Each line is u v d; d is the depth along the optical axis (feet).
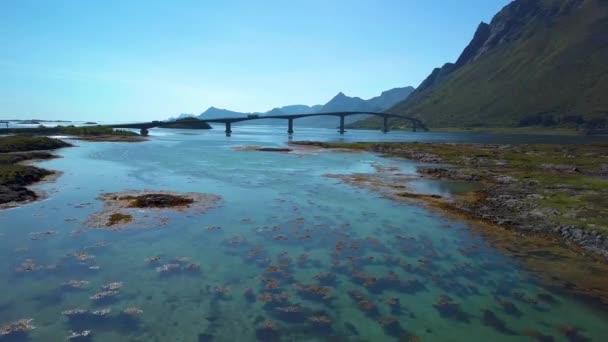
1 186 105.81
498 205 102.83
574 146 271.08
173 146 300.40
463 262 65.51
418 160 218.18
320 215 92.99
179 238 74.23
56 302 49.44
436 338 44.04
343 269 62.08
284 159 216.54
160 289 53.78
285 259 65.46
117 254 65.51
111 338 42.39
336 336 44.04
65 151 245.86
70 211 91.04
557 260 66.54
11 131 386.73
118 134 431.84
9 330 43.16
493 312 49.78
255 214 92.58
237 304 50.49
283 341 42.88
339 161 210.79
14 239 71.26
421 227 84.33
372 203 105.91
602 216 85.25
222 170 166.40
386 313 49.24
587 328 46.39
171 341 42.24
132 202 100.01
